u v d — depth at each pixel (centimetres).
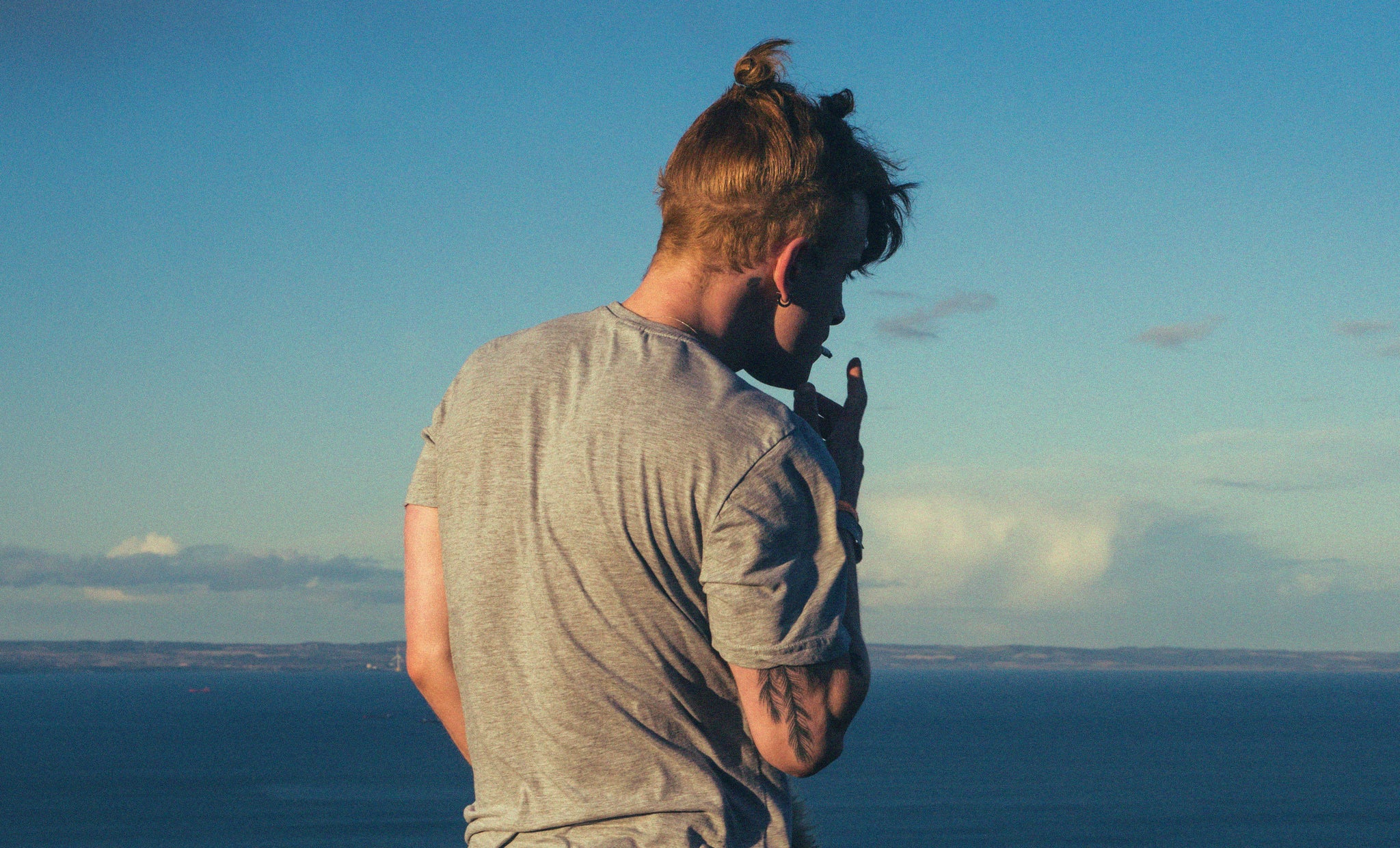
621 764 138
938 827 9838
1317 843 9138
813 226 154
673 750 138
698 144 155
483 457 150
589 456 141
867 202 165
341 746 18038
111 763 15500
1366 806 11294
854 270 168
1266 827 9944
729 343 160
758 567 135
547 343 156
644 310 158
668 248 158
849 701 139
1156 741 19250
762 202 151
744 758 143
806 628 135
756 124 152
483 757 146
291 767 14762
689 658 140
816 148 152
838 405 172
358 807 10988
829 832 9594
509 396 152
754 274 156
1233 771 14488
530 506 144
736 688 143
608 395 144
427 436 166
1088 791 12400
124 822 10088
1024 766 15138
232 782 13125
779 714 134
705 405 141
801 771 136
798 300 160
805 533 142
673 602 138
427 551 163
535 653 141
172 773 14138
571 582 140
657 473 138
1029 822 10188
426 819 10156
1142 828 9881
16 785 12850
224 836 9275
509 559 144
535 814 138
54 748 17838
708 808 136
